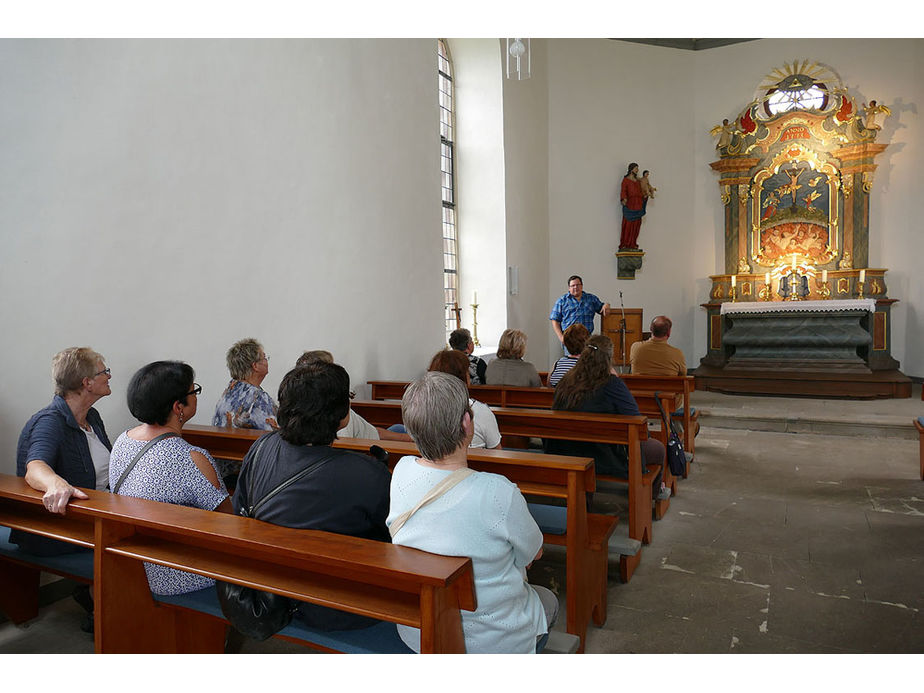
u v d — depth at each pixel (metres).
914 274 10.13
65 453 2.56
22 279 3.05
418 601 1.69
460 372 3.18
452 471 1.74
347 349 5.48
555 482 2.61
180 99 3.89
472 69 9.02
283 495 1.86
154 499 2.17
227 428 3.23
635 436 3.44
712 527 4.19
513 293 9.30
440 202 7.13
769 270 10.80
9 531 2.86
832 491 4.96
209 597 2.15
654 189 10.94
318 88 5.12
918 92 10.00
